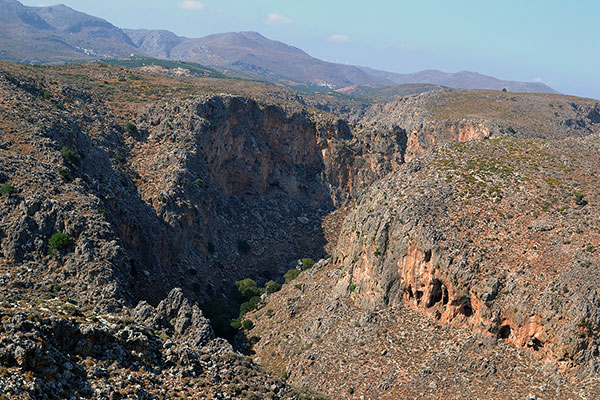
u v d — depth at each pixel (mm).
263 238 163125
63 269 83625
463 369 75188
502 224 86812
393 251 90562
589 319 70000
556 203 89312
